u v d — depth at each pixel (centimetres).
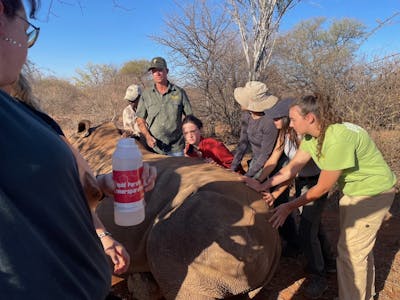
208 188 263
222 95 1169
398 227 509
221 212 241
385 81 736
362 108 738
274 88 1197
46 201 101
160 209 270
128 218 156
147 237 265
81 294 111
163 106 559
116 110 1773
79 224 113
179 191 270
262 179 393
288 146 383
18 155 97
